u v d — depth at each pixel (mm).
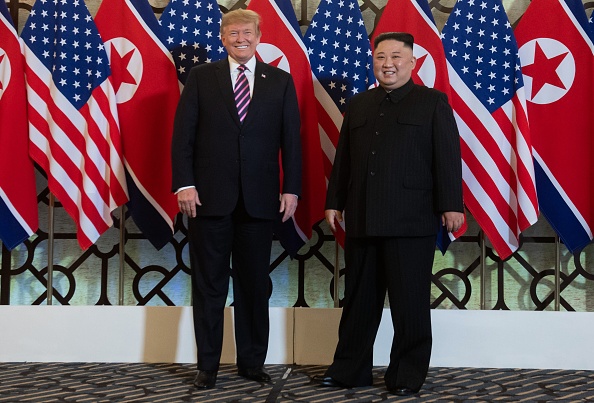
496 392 3145
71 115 3770
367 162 3180
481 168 3752
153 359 3756
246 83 3291
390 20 3822
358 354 3238
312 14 4078
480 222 3744
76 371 3525
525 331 3717
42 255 4035
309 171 3801
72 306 3766
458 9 3822
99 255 4031
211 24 3863
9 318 3754
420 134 3150
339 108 3836
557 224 3764
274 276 4043
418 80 3783
